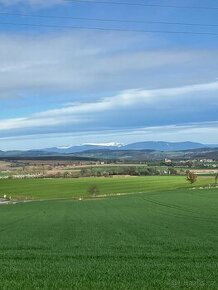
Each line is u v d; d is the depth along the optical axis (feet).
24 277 50.19
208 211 200.85
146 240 98.73
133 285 44.65
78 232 127.03
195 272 52.95
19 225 163.53
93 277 49.80
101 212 223.92
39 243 97.66
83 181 554.87
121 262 63.52
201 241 93.76
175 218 171.01
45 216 211.82
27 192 462.19
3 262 64.95
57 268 57.41
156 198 315.78
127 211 222.48
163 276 50.14
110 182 536.01
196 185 467.52
